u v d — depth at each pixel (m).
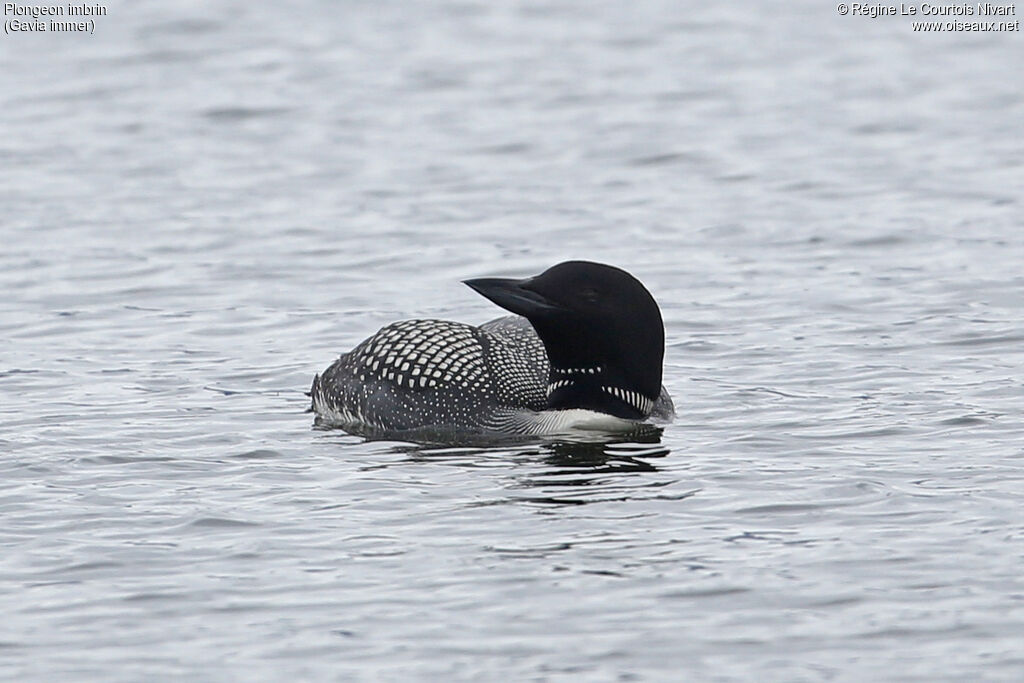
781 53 29.38
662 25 31.84
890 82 27.03
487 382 12.33
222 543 9.55
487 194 20.67
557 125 24.47
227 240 18.47
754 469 10.89
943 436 11.53
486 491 10.54
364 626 8.34
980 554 9.12
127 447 11.56
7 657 8.01
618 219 19.36
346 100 26.11
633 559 9.20
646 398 12.23
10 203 20.16
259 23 31.75
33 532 9.74
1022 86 26.55
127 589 8.84
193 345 14.56
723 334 14.66
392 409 12.23
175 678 7.79
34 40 30.12
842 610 8.43
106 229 18.95
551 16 32.72
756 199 20.20
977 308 15.22
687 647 8.03
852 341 14.30
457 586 8.84
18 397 12.91
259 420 12.41
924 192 20.33
